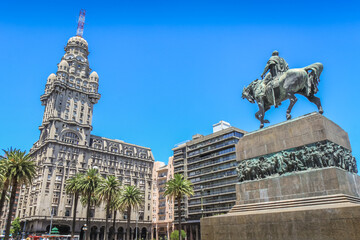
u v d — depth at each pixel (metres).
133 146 124.75
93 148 108.19
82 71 119.50
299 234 15.69
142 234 112.31
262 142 21.41
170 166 112.44
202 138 96.94
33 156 108.88
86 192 62.22
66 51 124.06
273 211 17.52
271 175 19.95
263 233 17.17
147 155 127.19
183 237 83.88
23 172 42.09
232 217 19.05
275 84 22.59
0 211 40.59
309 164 18.30
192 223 89.50
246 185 20.98
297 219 15.95
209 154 93.25
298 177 18.34
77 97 112.00
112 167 112.31
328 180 17.03
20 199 106.50
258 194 20.06
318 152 18.00
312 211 15.49
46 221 88.44
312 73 20.91
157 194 116.12
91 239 97.00
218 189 84.94
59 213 91.56
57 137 100.31
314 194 17.36
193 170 96.31
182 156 104.38
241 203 20.91
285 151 19.89
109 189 62.09
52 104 108.00
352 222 13.99
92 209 99.38
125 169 116.00
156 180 122.00
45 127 108.56
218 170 86.38
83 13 134.75
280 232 16.45
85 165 104.12
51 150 96.94
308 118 19.38
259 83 24.23
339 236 14.28
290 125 20.17
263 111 23.45
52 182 93.31
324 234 14.80
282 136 20.38
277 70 23.16
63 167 97.69
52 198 91.75
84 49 125.88
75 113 109.50
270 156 20.66
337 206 14.89
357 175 19.06
